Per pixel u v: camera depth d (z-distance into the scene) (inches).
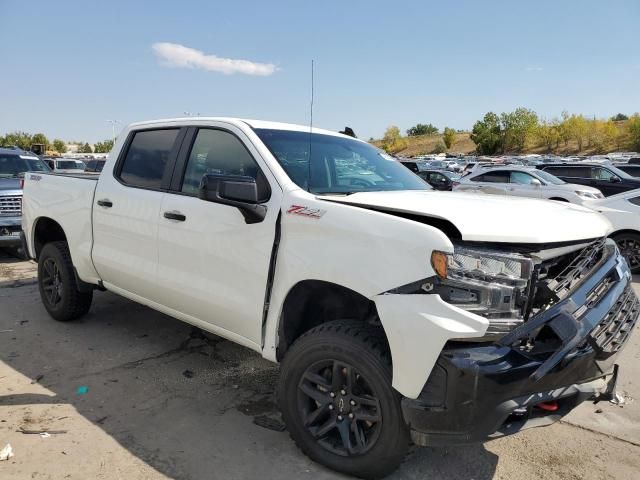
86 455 116.5
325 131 162.9
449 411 92.5
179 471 112.0
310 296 120.2
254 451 120.1
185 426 130.7
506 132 3440.0
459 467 117.6
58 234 214.5
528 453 124.4
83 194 180.5
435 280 93.3
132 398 145.0
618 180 607.5
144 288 157.9
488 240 94.9
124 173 169.5
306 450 115.3
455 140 4379.9
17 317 210.7
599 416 143.6
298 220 114.3
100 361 169.6
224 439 125.0
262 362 173.2
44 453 116.5
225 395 148.8
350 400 107.4
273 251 119.0
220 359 174.6
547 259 104.3
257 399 146.9
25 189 215.6
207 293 134.6
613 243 125.3
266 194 124.7
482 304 92.6
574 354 95.4
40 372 159.9
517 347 94.0
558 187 561.3
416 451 123.2
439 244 93.2
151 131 166.1
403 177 157.5
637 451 126.5
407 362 94.8
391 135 4817.9
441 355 92.4
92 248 176.9
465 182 648.4
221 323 135.8
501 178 620.7
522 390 92.3
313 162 136.3
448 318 91.4
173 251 144.4
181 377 159.6
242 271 125.6
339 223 107.0
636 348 195.6
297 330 123.0
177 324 206.5
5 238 326.0
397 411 99.7
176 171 150.7
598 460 122.3
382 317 97.3
